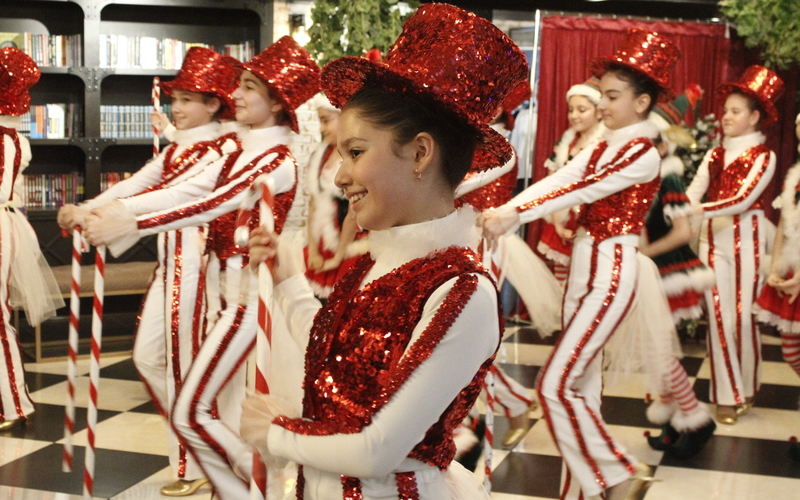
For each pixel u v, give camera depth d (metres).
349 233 3.01
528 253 4.33
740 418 4.30
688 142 4.14
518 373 4.91
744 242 4.34
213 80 3.14
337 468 1.14
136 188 3.26
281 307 1.62
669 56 2.85
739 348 4.31
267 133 2.79
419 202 1.22
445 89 1.19
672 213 3.65
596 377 2.87
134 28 6.07
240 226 1.54
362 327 1.21
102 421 3.93
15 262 4.22
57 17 5.91
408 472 1.22
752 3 6.13
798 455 3.62
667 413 3.63
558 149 5.60
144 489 3.13
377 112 1.20
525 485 3.23
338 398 1.21
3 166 3.87
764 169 4.21
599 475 2.72
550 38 6.45
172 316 2.98
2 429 3.77
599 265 2.78
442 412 1.16
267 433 1.25
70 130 5.87
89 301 5.84
